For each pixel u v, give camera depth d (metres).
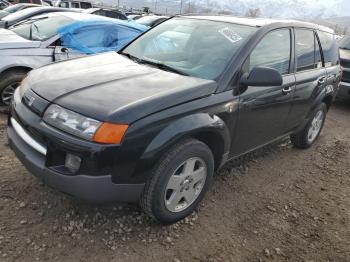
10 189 3.51
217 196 3.94
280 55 4.23
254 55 3.79
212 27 4.09
